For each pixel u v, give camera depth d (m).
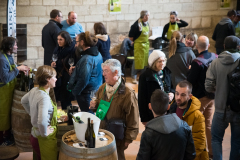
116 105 2.63
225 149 3.69
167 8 7.66
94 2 7.12
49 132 2.51
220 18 8.00
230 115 2.81
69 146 2.30
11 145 3.53
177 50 3.71
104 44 4.70
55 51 4.37
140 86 3.00
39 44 6.89
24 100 2.60
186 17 7.82
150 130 2.04
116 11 7.33
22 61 6.82
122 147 2.71
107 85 2.69
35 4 6.69
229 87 2.76
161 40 7.48
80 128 2.37
